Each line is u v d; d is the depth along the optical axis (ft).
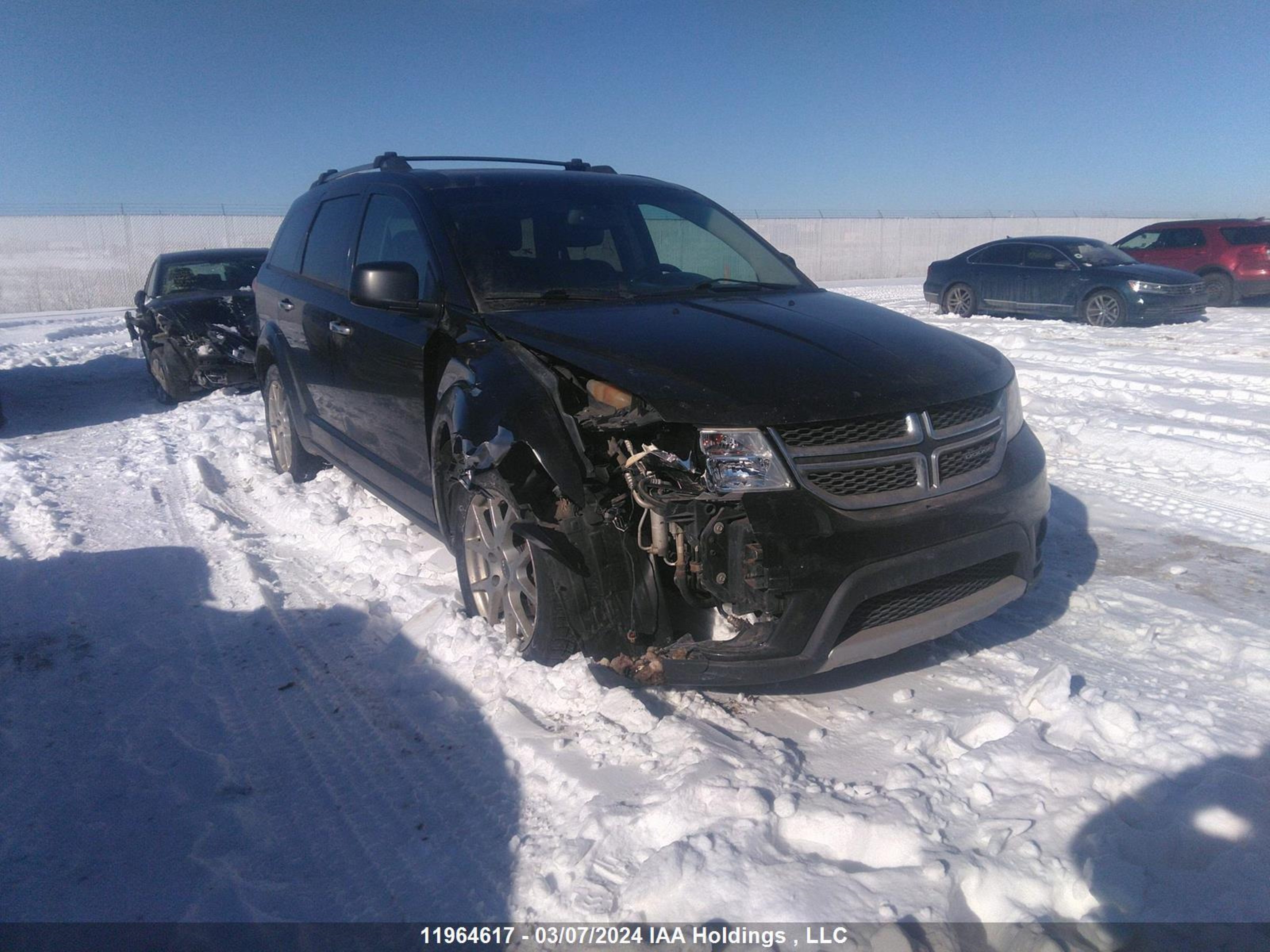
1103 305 46.57
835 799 8.66
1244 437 21.85
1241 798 8.38
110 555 16.69
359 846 8.77
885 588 9.68
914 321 12.56
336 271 17.35
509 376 11.16
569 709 10.50
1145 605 13.37
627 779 9.24
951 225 122.62
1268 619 12.82
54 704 11.58
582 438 10.50
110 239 85.87
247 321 33.63
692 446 9.78
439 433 12.77
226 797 9.61
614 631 10.41
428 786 9.62
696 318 11.95
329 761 10.18
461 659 11.79
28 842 8.96
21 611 14.42
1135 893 7.33
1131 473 20.16
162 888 8.30
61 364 43.88
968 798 8.63
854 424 9.82
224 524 18.13
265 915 7.94
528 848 8.53
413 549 16.07
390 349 14.23
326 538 17.11
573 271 13.60
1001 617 13.15
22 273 83.92
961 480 10.33
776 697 10.94
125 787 9.82
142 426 28.58
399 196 15.21
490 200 14.56
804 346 10.84
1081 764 8.89
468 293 12.89
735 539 9.55
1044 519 11.38
